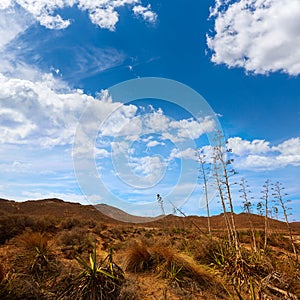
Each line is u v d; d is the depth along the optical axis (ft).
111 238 32.83
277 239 28.37
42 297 12.62
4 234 27.71
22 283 13.03
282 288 13.80
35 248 18.06
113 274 14.82
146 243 23.27
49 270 16.08
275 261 17.39
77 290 12.89
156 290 14.38
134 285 14.60
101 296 12.54
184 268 16.55
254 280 13.99
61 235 28.30
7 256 18.25
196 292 14.07
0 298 11.68
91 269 13.64
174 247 22.68
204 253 19.21
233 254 16.49
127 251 19.44
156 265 17.38
